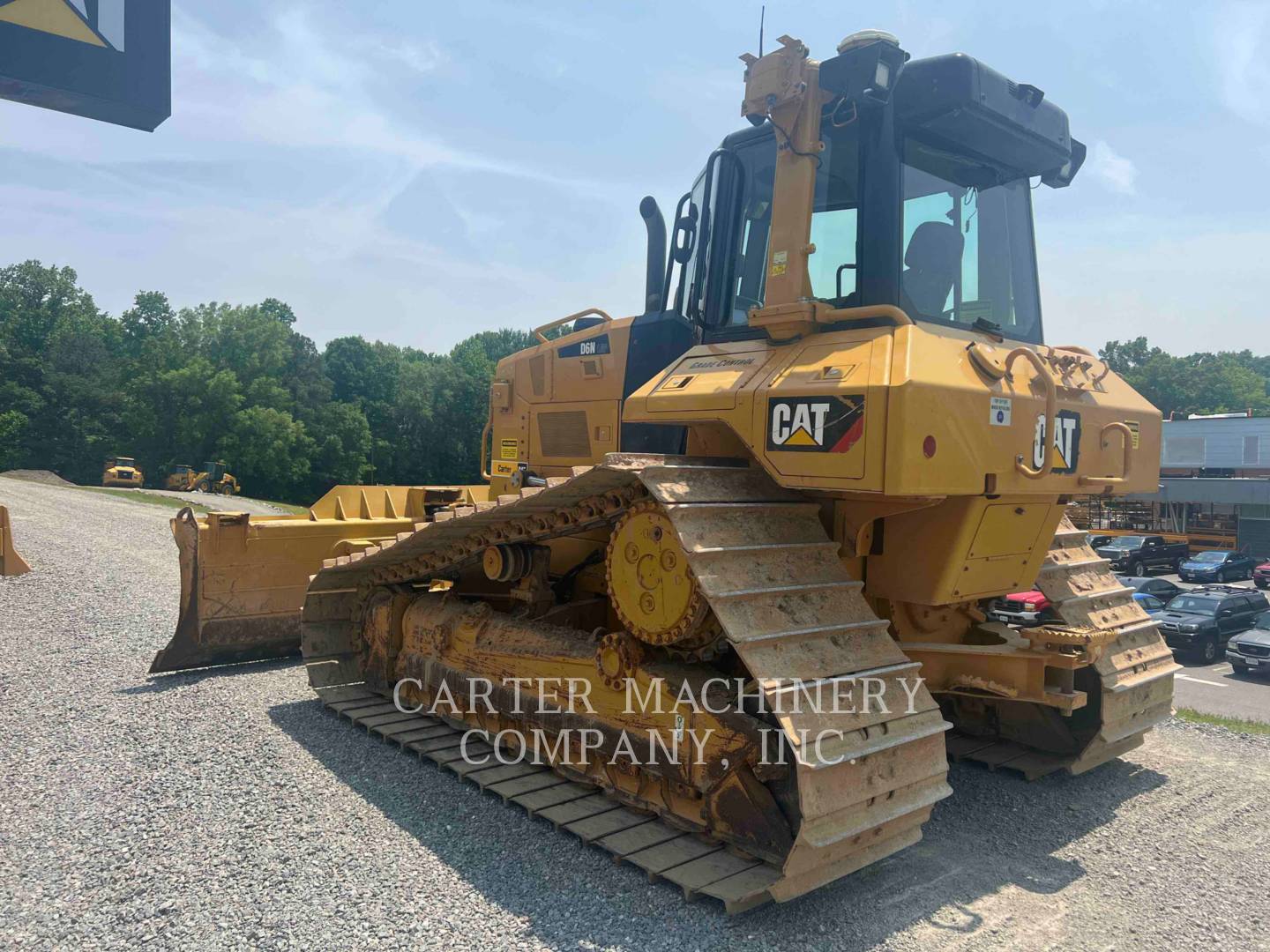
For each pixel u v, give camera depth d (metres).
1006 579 4.50
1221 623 19.41
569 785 4.68
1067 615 5.40
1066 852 4.31
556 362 6.15
